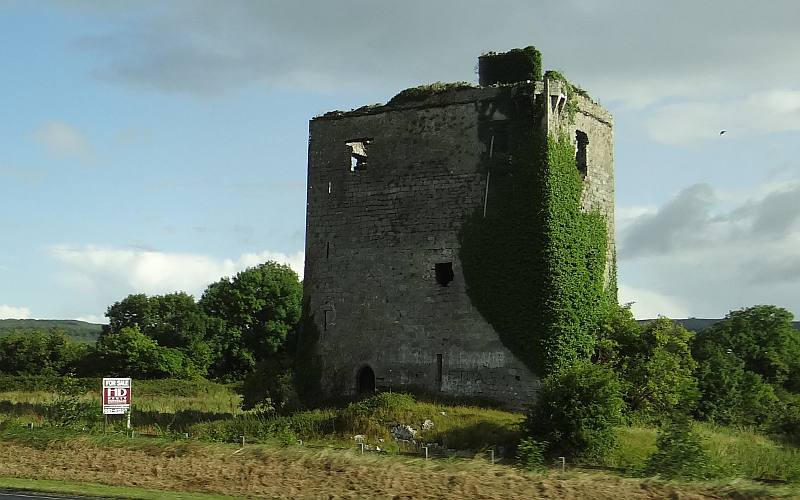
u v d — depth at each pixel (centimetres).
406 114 4653
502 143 4434
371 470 2652
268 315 9425
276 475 2677
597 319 4491
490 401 4266
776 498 2303
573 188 4441
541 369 4209
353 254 4703
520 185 4350
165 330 9638
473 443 3672
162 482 2638
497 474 2583
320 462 2764
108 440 3206
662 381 4306
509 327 4288
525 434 3503
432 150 4569
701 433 4025
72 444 3166
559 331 4247
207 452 2962
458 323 4397
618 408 3475
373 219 4672
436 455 3556
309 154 4912
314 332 4762
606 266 4734
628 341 4412
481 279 4372
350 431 3903
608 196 4822
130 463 2895
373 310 4606
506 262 4328
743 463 3291
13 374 9231
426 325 4469
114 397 3659
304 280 4866
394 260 4591
